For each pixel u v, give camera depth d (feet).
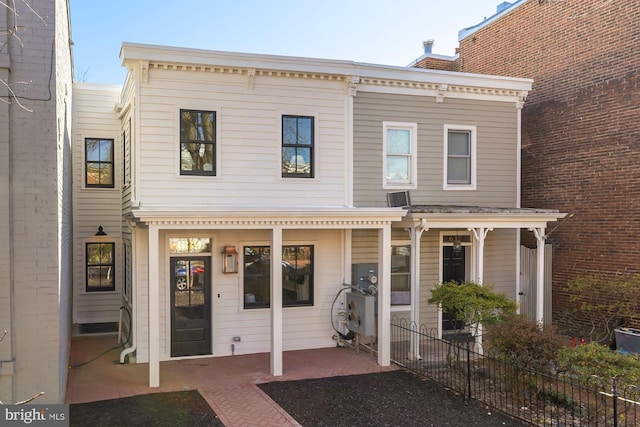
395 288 37.63
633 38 35.06
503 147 40.06
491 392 26.00
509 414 23.02
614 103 36.42
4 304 19.45
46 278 19.97
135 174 30.81
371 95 36.27
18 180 19.70
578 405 23.73
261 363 31.27
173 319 32.42
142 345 31.45
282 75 33.63
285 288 34.94
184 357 32.42
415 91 37.37
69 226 33.55
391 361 31.65
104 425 21.20
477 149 39.34
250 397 25.07
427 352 33.91
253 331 33.83
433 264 38.27
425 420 22.35
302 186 34.14
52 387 20.04
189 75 31.71
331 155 34.91
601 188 37.29
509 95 40.11
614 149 36.37
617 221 36.06
